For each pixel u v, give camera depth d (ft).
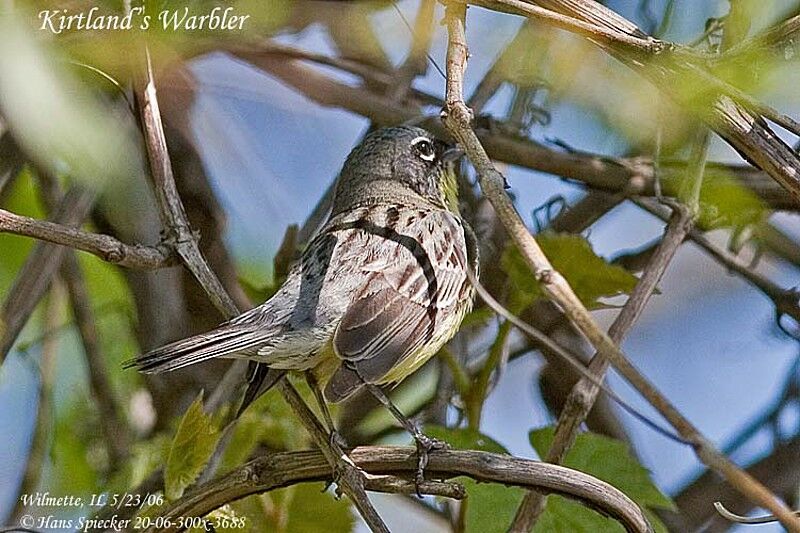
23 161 36.11
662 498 32.32
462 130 25.23
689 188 31.17
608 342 22.45
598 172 38.50
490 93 37.52
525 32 32.63
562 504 32.19
